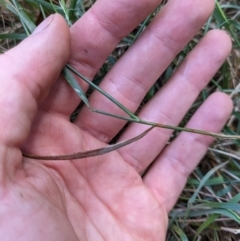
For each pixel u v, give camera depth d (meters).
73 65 0.16
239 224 0.20
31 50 0.13
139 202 0.18
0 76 0.13
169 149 0.19
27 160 0.14
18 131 0.13
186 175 0.19
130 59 0.17
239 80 0.21
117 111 0.17
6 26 0.19
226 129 0.20
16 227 0.12
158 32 0.17
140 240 0.17
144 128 0.18
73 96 0.16
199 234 0.20
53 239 0.12
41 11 0.18
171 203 0.19
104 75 0.18
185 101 0.18
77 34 0.16
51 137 0.16
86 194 0.16
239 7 0.20
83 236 0.15
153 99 0.19
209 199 0.20
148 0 0.15
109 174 0.17
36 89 0.13
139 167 0.19
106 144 0.17
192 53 0.18
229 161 0.20
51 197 0.14
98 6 0.16
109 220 0.16
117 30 0.16
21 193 0.12
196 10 0.17
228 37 0.18
